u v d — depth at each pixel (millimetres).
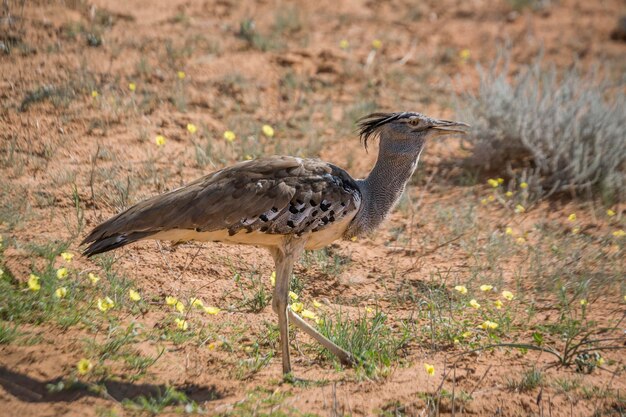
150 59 16594
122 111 14539
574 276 11320
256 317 9945
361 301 10555
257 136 14547
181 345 8969
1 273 9148
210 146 13734
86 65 15688
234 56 17547
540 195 13984
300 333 9789
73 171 12438
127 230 8305
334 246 11836
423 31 20969
